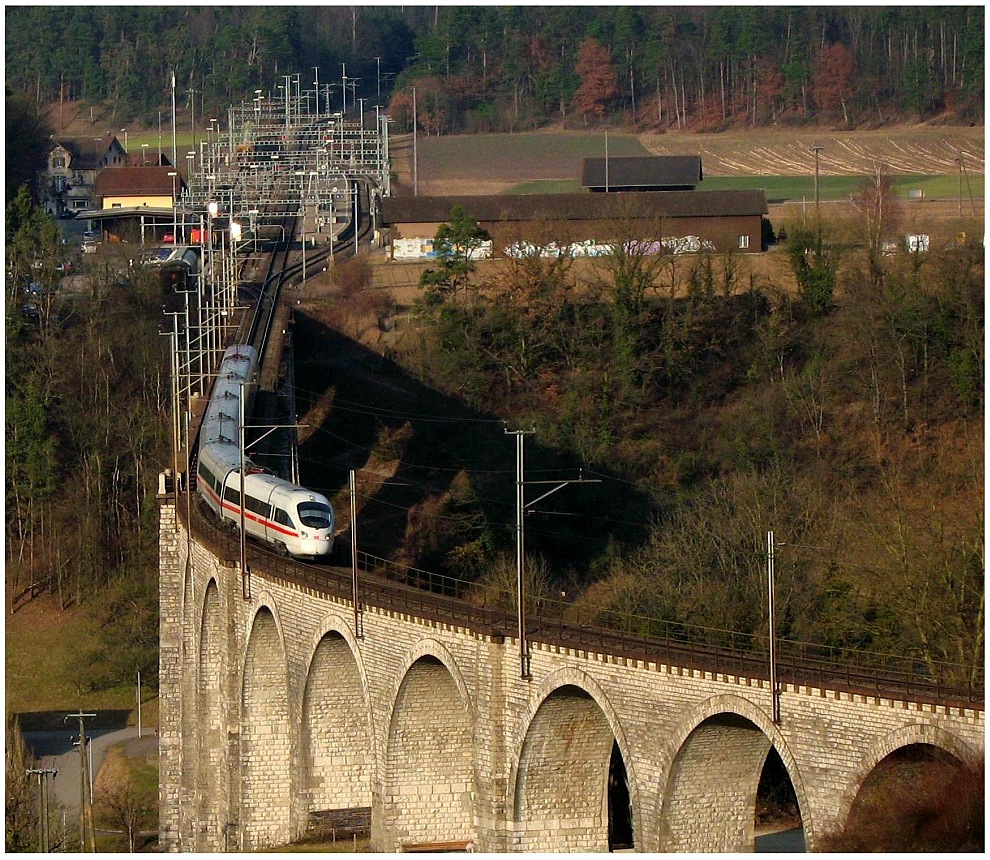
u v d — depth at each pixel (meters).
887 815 84.62
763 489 153.62
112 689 185.50
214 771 143.12
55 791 157.25
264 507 138.50
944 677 101.94
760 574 131.38
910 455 173.38
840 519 144.62
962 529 132.38
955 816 81.50
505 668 104.06
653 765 95.19
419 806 114.44
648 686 95.31
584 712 102.69
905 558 122.69
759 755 95.44
